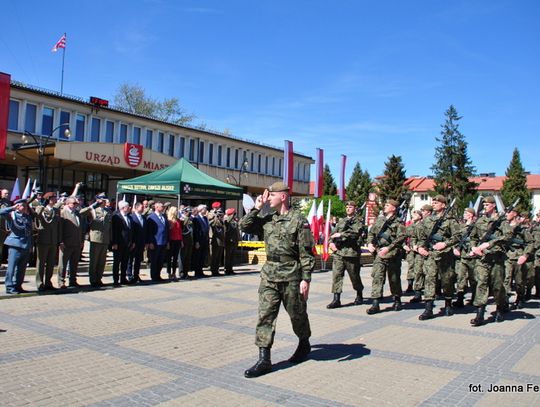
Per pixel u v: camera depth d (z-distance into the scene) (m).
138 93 58.53
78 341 6.42
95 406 4.29
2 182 28.67
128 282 12.09
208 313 8.59
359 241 9.97
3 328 7.01
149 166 29.97
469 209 9.78
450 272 9.15
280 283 5.45
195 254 14.17
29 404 4.30
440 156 63.78
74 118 31.36
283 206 5.66
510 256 10.24
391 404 4.54
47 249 10.34
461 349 6.62
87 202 27.77
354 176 80.56
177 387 4.83
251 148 47.69
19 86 28.00
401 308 9.88
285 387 4.92
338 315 8.95
